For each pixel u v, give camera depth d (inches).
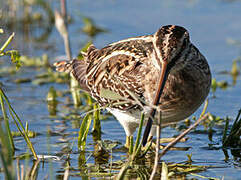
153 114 366.9
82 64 493.0
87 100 543.2
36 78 597.9
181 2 824.3
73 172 372.5
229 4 805.9
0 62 632.4
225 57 634.2
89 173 370.6
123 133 462.6
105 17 764.6
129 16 765.3
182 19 740.7
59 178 361.1
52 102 528.7
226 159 398.6
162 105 401.1
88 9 799.1
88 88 468.1
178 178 361.7
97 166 386.0
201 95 410.9
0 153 297.6
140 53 425.4
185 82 399.2
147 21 738.8
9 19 714.2
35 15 753.0
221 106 514.3
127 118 420.2
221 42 669.3
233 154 410.0
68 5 810.8
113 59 442.0
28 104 520.1
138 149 389.7
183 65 393.7
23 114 494.6
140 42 440.5
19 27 728.3
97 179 361.1
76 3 824.3
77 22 769.6
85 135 414.9
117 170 378.3
